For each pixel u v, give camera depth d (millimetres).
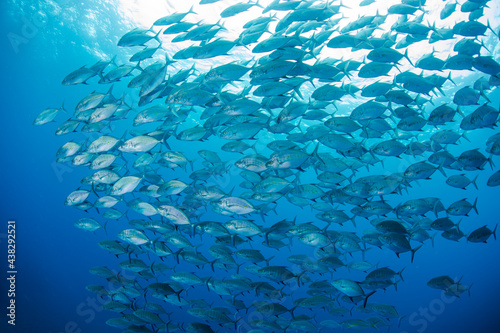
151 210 4633
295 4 4691
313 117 4980
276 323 4812
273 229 4742
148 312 4766
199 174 5281
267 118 4695
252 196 4902
